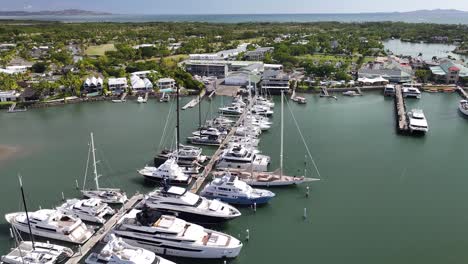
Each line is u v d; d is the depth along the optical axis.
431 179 88.94
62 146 109.50
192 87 182.88
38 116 143.50
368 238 65.75
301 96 178.12
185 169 89.44
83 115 144.75
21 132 123.25
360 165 96.62
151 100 168.00
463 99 170.75
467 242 64.81
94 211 67.94
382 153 105.25
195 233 60.59
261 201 75.31
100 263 54.59
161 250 60.12
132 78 187.62
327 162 98.19
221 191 75.75
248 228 68.62
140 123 133.00
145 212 61.88
